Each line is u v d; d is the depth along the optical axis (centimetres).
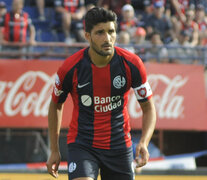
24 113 3072
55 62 3147
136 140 3238
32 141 3180
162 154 3350
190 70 3328
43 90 3111
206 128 3297
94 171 1425
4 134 3150
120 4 4141
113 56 1436
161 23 4019
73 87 1453
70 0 3847
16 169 2859
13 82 3077
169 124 3238
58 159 1513
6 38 3381
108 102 1453
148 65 3262
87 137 1466
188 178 3019
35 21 4038
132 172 1502
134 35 3653
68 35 3747
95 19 1364
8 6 4353
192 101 3300
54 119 1513
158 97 3247
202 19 4556
